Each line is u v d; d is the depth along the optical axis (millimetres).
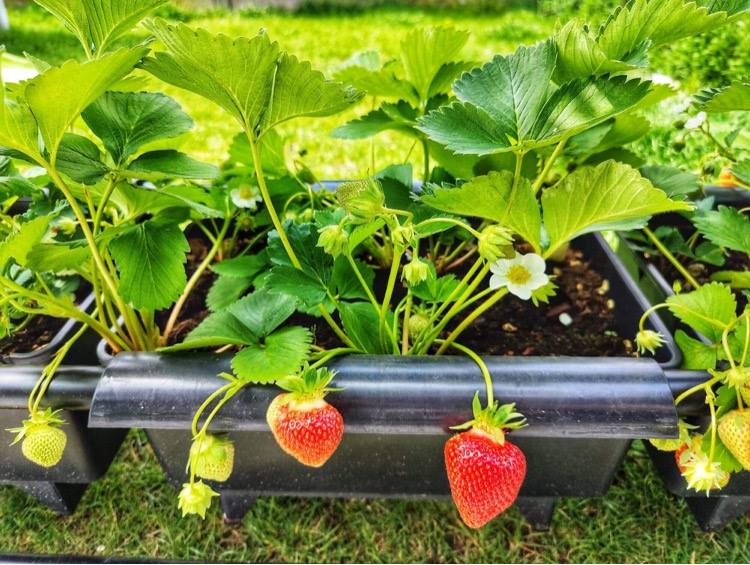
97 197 1080
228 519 1109
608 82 743
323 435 753
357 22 3834
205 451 805
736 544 1112
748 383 785
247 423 808
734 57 1917
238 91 726
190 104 2227
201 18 3941
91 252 923
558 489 980
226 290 1119
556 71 830
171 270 941
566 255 1292
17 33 3641
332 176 1714
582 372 820
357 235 829
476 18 3770
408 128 1149
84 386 860
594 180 730
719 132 1721
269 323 908
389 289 858
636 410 790
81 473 990
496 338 1096
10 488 1229
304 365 802
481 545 1123
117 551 1127
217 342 865
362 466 971
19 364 933
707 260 1179
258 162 808
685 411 827
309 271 899
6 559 1025
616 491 1195
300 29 3688
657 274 1122
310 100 748
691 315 884
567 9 3295
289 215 1242
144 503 1198
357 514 1172
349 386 814
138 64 743
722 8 834
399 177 1112
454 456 751
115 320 1014
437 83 1166
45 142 759
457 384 812
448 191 740
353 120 1174
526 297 822
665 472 1041
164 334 1128
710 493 978
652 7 774
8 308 1046
